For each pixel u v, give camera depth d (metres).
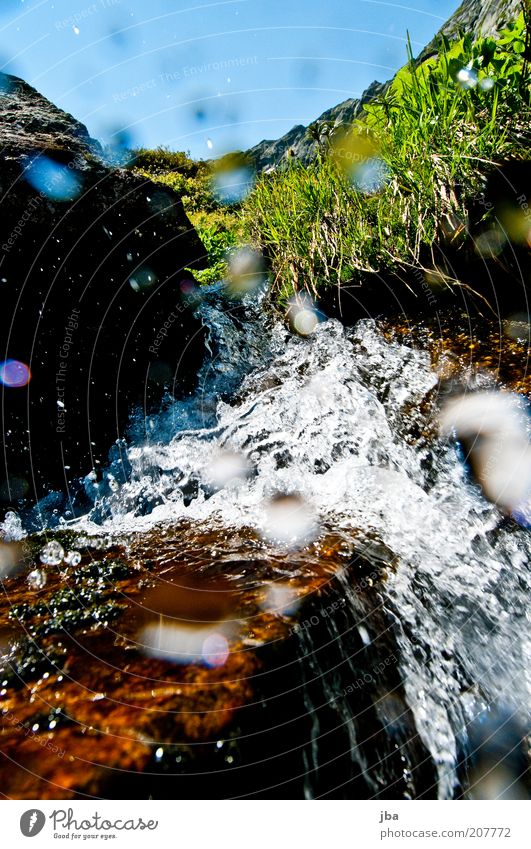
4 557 1.75
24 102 3.22
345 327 3.02
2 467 2.23
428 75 2.87
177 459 2.51
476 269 2.57
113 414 2.67
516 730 1.33
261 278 3.98
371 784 1.12
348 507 1.88
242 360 3.19
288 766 1.01
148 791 0.89
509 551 1.61
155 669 1.07
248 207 4.90
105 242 2.74
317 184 3.61
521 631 1.49
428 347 2.51
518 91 2.53
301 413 2.54
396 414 2.25
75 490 2.42
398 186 2.96
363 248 3.15
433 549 1.62
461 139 2.65
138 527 2.01
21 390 2.34
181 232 3.42
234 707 0.98
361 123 3.30
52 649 1.18
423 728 1.25
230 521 1.93
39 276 2.42
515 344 2.28
